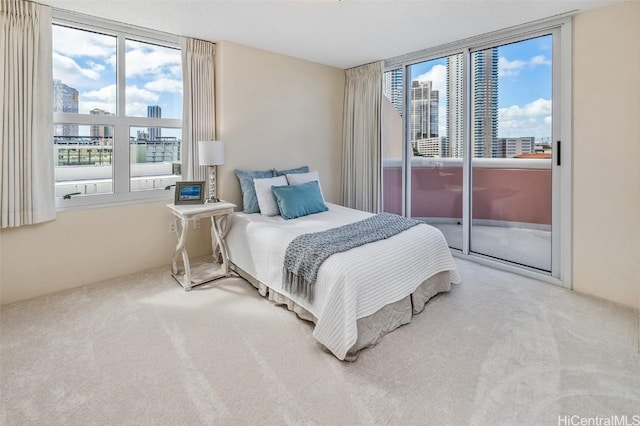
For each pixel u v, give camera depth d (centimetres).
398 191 425
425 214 404
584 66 264
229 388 165
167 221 337
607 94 253
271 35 324
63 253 279
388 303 212
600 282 267
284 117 396
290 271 232
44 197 264
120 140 307
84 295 270
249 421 145
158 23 294
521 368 180
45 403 154
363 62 419
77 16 274
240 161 361
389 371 179
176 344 203
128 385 166
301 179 364
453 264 276
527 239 323
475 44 334
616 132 251
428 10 264
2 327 220
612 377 172
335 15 276
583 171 270
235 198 359
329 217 319
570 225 280
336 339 190
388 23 292
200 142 311
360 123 437
